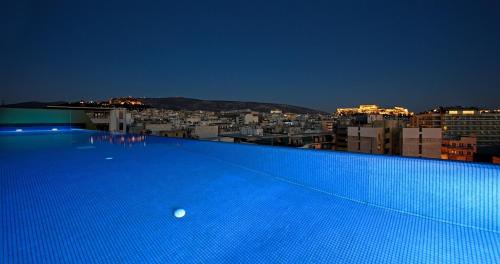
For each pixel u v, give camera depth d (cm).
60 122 1315
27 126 1234
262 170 414
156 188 330
